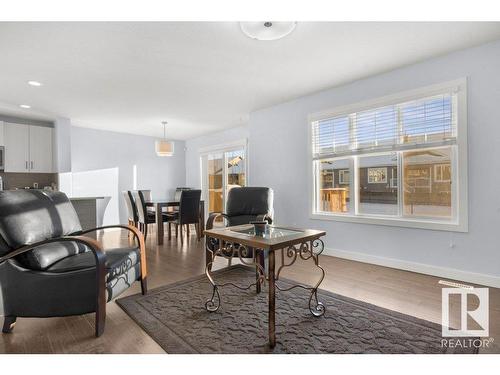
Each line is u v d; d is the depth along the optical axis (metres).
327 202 4.01
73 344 1.74
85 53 2.72
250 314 2.12
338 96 3.74
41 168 4.97
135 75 3.28
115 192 6.55
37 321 2.03
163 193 7.47
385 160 3.44
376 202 3.52
